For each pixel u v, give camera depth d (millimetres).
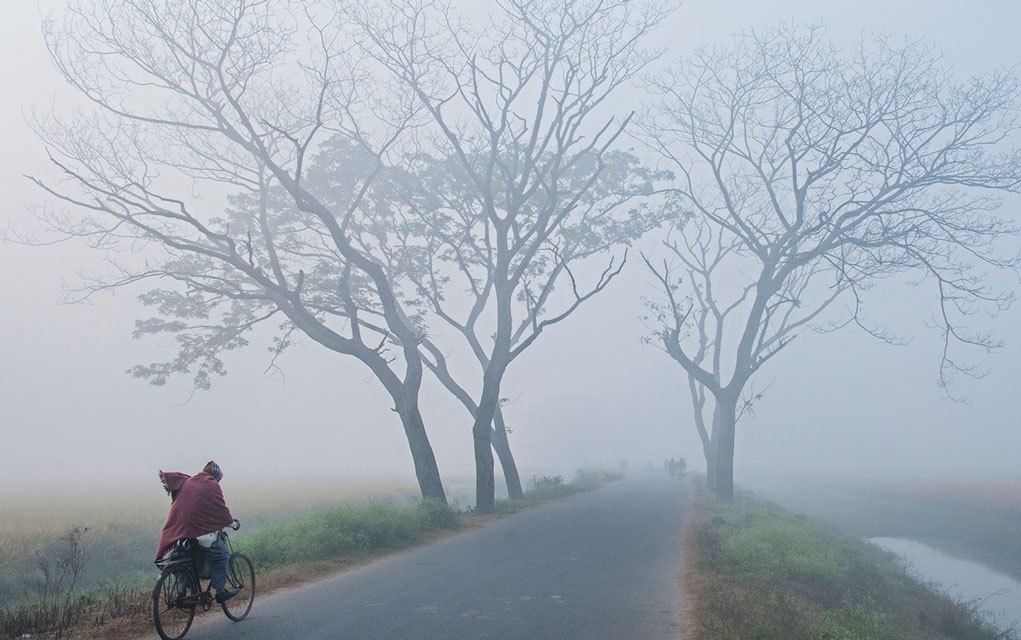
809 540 18922
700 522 22953
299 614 10156
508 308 28172
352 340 27078
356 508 20391
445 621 9641
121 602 10805
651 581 12766
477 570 13812
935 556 27453
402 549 16828
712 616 10000
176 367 30641
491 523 22781
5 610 10594
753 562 14688
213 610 10469
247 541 15195
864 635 10078
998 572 24062
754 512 26656
